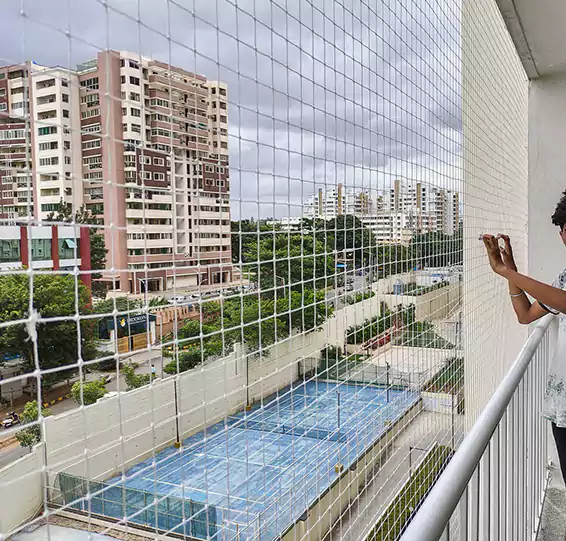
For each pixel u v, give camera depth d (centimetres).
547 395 213
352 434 127
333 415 119
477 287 272
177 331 74
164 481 73
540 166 313
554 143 310
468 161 252
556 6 205
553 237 312
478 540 120
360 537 127
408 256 171
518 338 388
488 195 295
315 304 114
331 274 122
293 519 100
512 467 163
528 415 206
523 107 385
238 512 85
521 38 242
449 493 85
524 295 218
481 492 129
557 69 294
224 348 82
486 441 113
